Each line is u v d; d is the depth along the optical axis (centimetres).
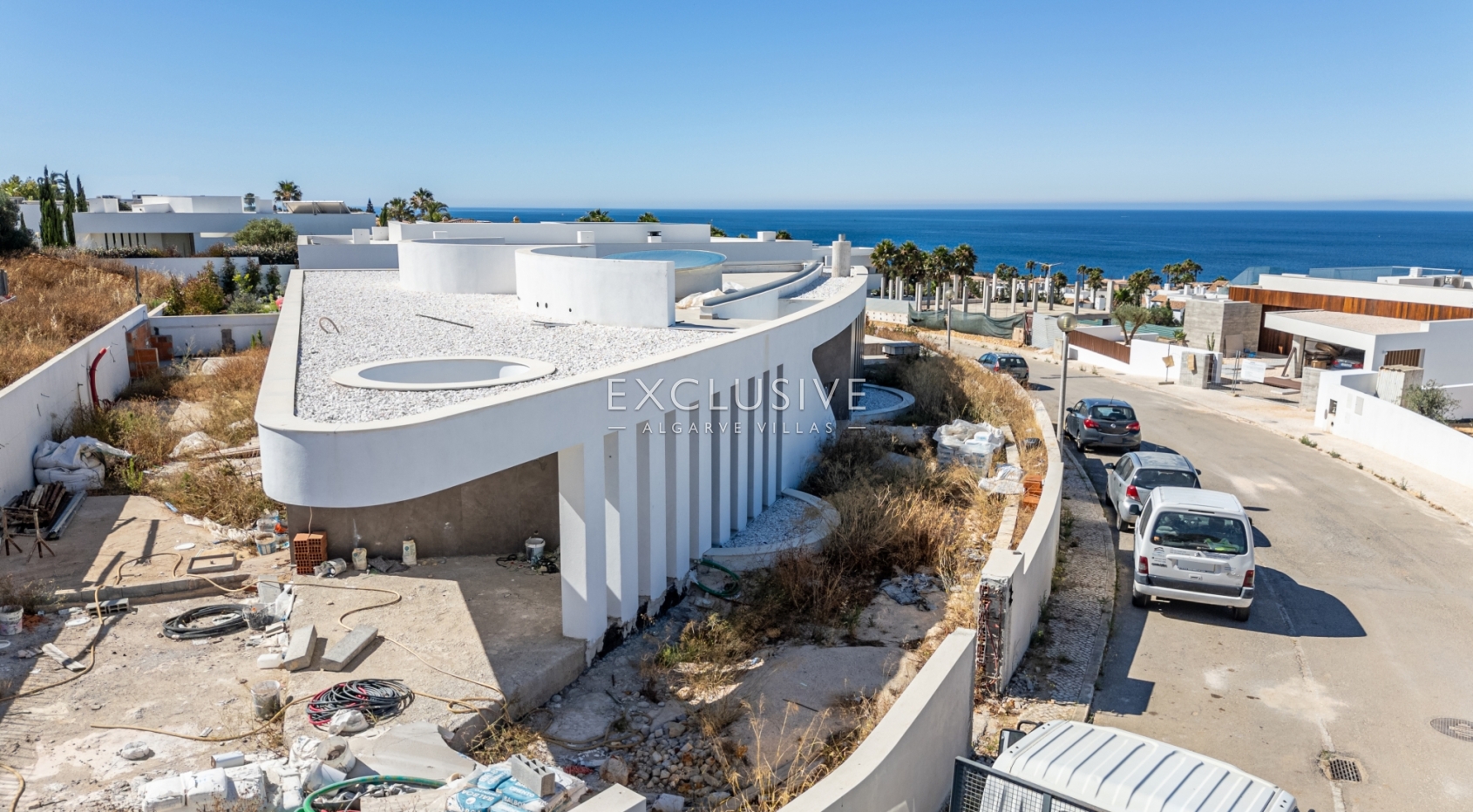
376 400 1095
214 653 1048
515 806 715
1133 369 3694
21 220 4041
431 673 988
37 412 1673
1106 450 2273
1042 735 676
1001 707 960
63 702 931
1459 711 981
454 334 1677
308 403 1079
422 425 862
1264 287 3969
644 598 1190
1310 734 930
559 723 943
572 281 1841
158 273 3928
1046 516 1237
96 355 2145
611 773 842
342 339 1600
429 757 826
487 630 1095
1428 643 1152
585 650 1061
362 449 841
